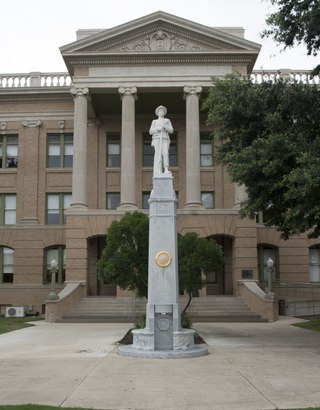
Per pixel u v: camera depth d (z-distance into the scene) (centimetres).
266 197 1859
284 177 1647
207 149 4038
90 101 3769
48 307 2997
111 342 1920
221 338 2053
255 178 1845
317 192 1563
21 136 4162
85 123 3634
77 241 3494
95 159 4059
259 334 2217
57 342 1953
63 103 4172
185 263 2123
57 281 4009
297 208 1620
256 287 3234
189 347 1553
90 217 3516
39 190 4103
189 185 3562
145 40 3678
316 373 1227
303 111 1873
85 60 3656
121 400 956
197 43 3672
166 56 3638
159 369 1283
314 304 3538
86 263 3494
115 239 2119
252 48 3631
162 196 1603
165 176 1627
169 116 4091
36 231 4041
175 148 4078
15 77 4212
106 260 2144
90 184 4031
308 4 1677
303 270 3922
